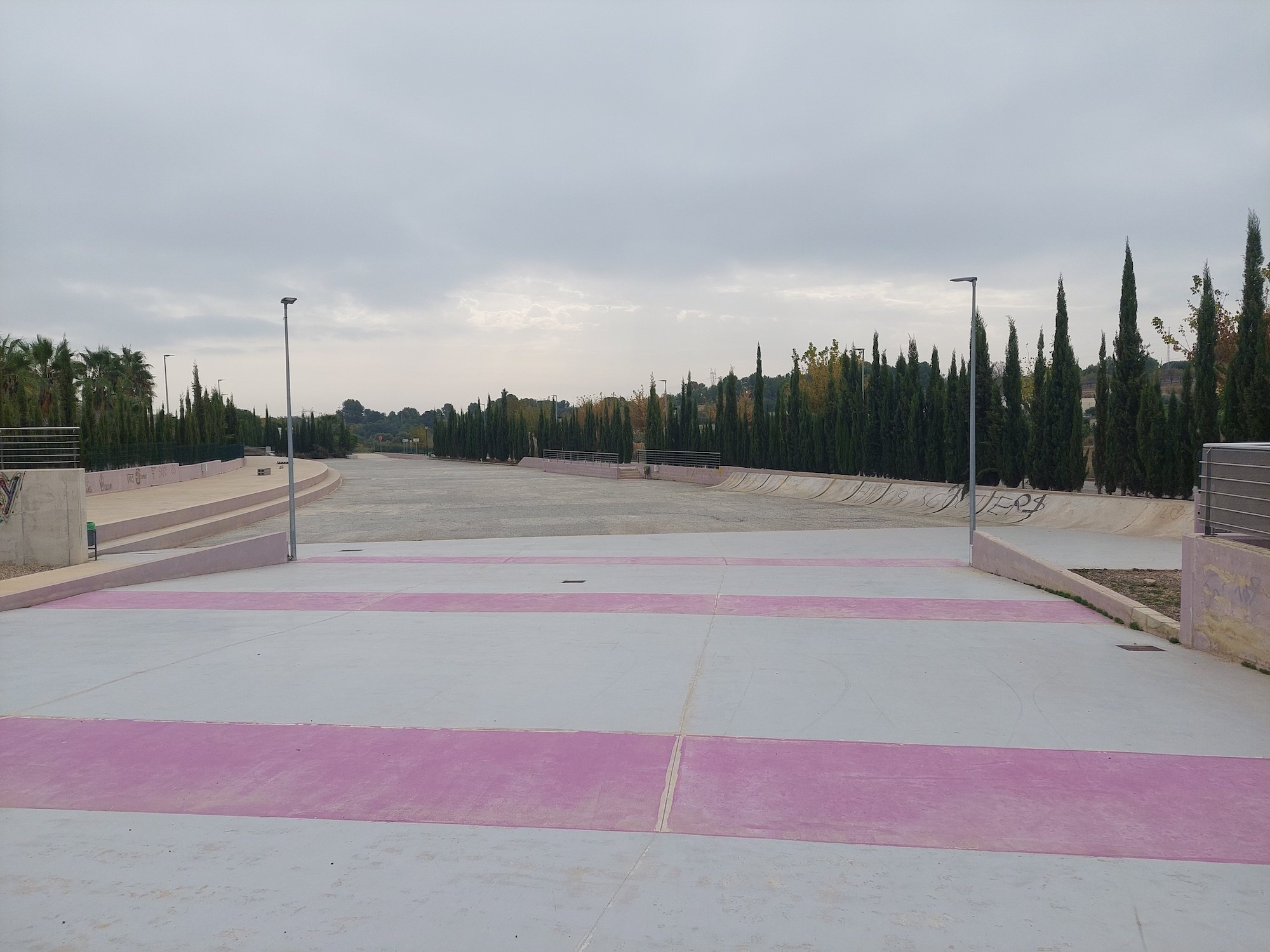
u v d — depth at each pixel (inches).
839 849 168.9
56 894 154.3
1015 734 237.9
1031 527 913.5
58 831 180.9
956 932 139.4
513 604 466.0
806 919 143.3
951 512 1090.7
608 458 2384.4
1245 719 251.8
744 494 1507.1
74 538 612.1
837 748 227.0
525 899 150.3
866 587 518.9
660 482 1866.4
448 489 1701.5
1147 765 214.2
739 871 159.8
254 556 685.9
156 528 921.5
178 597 512.4
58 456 813.2
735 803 191.0
